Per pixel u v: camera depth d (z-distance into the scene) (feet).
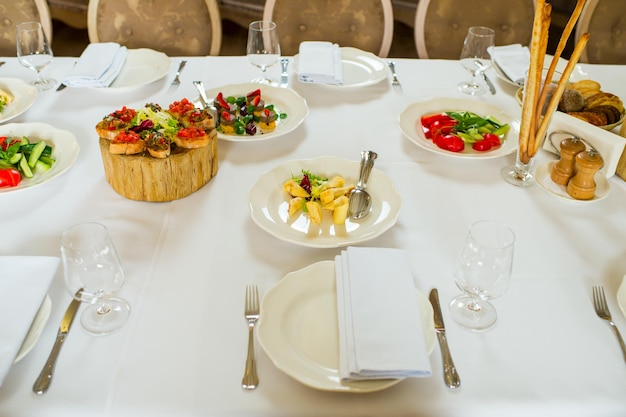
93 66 4.81
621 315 2.78
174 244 3.17
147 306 2.76
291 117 4.50
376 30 6.62
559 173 3.72
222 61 5.49
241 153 4.07
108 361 2.47
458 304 2.81
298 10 6.52
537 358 2.54
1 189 3.49
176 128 3.58
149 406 2.30
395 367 2.27
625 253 3.19
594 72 5.36
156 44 6.60
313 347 2.51
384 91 5.03
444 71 5.43
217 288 2.88
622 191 3.74
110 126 3.49
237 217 3.40
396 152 4.15
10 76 5.06
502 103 4.86
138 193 3.48
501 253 2.41
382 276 2.72
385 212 3.38
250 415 2.30
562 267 3.08
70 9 11.25
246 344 2.58
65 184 3.65
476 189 3.75
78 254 2.40
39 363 2.46
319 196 3.40
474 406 2.33
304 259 3.09
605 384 2.43
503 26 6.65
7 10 6.39
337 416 2.30
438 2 6.56
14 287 2.64
